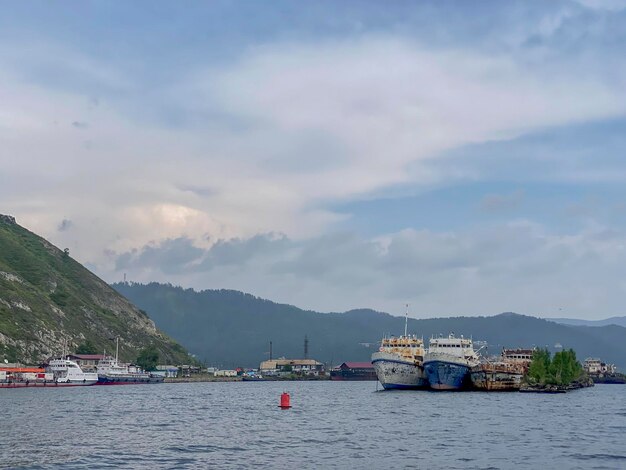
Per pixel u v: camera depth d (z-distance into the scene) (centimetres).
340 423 14912
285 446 11169
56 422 14975
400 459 9844
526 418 15938
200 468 9062
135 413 17825
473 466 9306
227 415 17400
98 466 9156
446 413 17125
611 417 16588
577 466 9344
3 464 9288
